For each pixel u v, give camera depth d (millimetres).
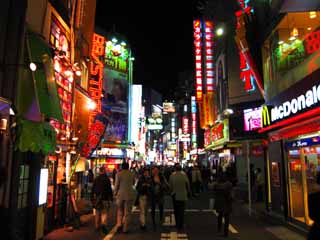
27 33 8141
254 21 15562
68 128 12039
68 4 12086
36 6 8891
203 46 37062
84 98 14922
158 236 9125
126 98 38625
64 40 11578
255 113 22328
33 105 7613
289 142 11109
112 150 35062
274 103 12523
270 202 13227
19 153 7426
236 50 26438
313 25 12195
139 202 10391
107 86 36531
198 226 10695
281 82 12211
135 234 9383
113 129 36031
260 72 15242
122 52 39125
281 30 12758
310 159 9523
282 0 9812
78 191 13719
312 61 9438
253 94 24078
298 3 9758
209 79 33656
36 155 8461
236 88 25781
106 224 10586
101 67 18188
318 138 8844
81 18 13773
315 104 8562
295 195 10688
